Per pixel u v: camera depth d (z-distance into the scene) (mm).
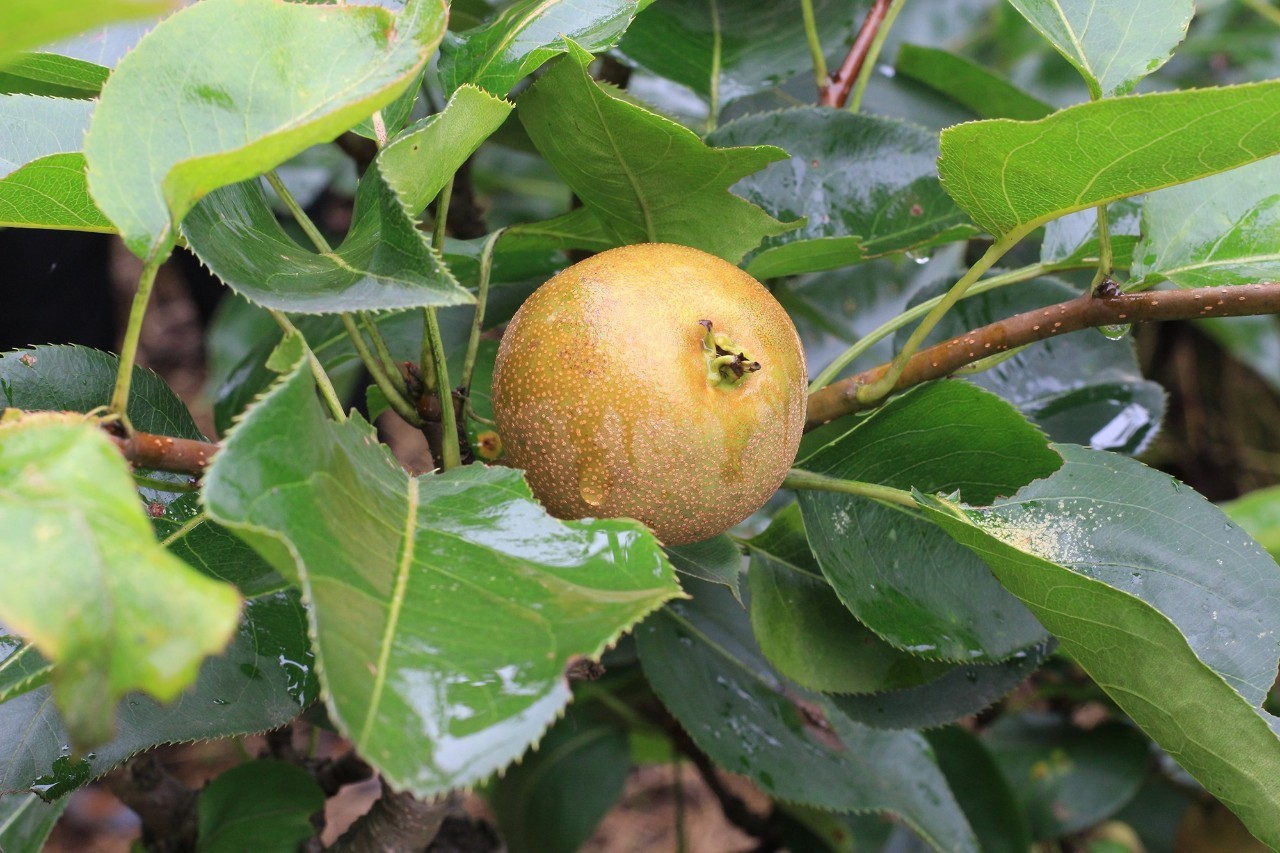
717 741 548
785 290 660
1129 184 428
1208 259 481
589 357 414
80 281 972
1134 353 589
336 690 335
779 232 477
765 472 427
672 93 706
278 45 398
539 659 351
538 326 423
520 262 562
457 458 444
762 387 419
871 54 601
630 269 426
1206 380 1340
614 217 489
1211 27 1042
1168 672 416
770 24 604
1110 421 583
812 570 492
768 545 495
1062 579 418
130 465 374
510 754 339
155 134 386
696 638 568
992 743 794
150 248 372
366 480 389
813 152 547
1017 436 466
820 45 615
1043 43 965
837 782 561
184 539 440
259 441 359
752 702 562
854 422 512
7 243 889
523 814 817
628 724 838
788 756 557
